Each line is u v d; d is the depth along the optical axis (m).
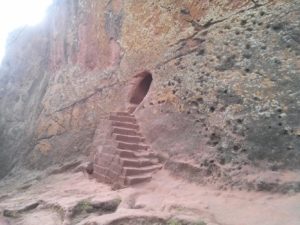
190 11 8.60
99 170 8.39
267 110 6.32
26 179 12.55
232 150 6.51
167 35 9.11
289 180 5.47
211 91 7.41
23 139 15.54
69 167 11.16
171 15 9.11
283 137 5.95
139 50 10.08
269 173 5.79
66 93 13.47
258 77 6.71
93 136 11.16
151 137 8.41
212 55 7.75
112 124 8.57
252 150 6.20
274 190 5.52
